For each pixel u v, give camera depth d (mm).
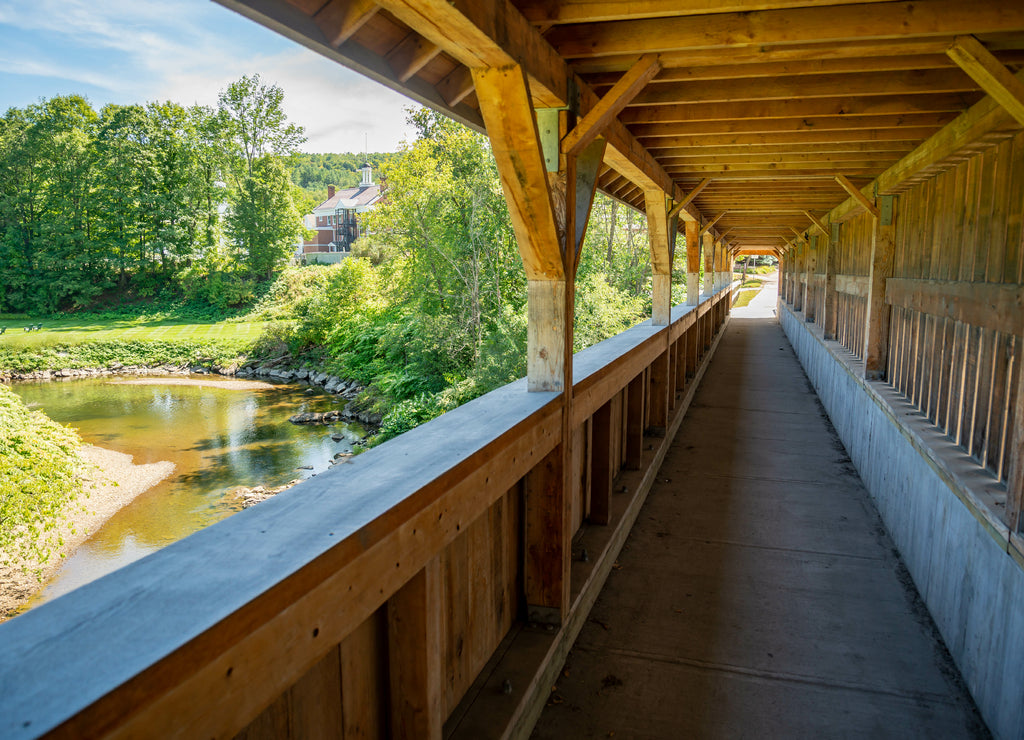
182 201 36531
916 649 3105
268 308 35281
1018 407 2480
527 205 2477
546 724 2506
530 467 2420
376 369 22156
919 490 3773
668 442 6352
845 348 7820
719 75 3041
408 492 1562
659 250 6207
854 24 2367
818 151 4750
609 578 3729
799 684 2807
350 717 1609
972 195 3719
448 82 2393
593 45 2568
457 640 2188
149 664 854
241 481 12906
